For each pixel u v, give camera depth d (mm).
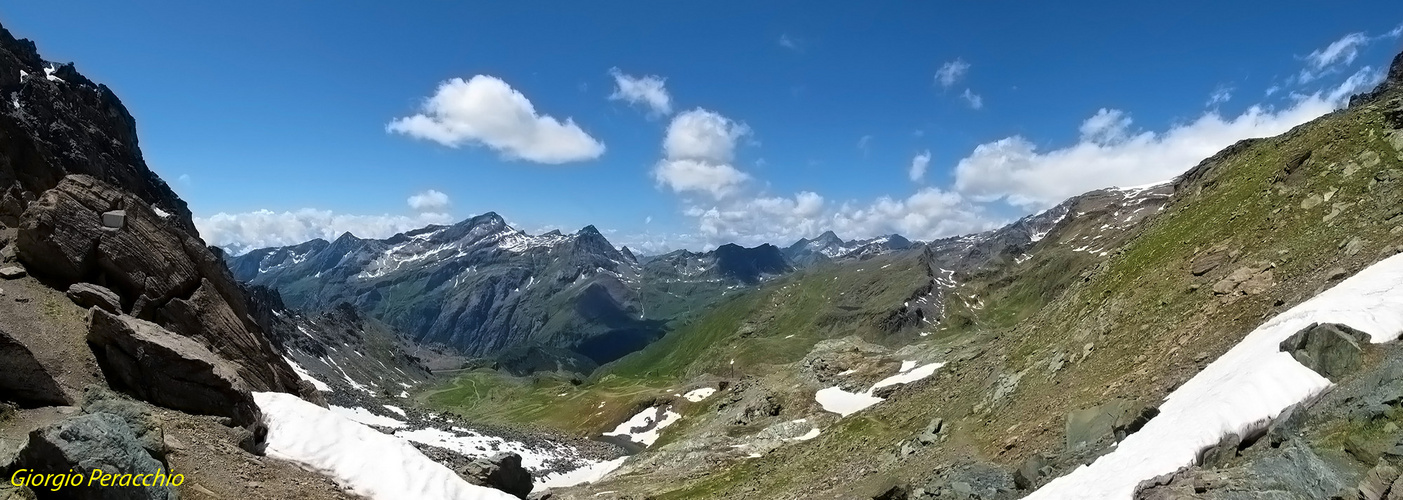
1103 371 41438
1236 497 17094
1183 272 50188
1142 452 22922
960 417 50844
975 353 77312
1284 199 51906
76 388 24219
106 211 35188
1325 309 27625
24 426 20812
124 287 33969
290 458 27391
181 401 26859
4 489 16047
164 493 19281
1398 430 16297
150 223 37938
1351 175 47500
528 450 102750
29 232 31297
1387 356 21109
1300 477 16969
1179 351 37406
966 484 32844
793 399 113438
